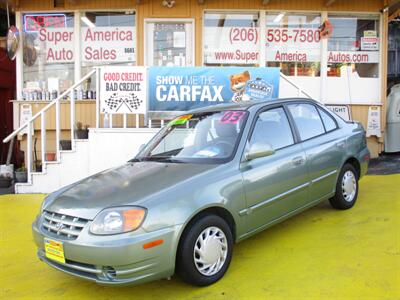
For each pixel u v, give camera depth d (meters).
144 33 8.87
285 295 3.27
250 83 7.45
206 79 7.41
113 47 9.01
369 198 5.91
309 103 5.11
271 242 4.41
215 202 3.50
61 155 7.27
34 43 9.05
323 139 4.95
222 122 4.35
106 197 3.38
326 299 3.17
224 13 8.93
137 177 3.71
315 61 9.05
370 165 8.33
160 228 3.15
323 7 8.88
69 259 3.24
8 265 4.26
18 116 8.87
